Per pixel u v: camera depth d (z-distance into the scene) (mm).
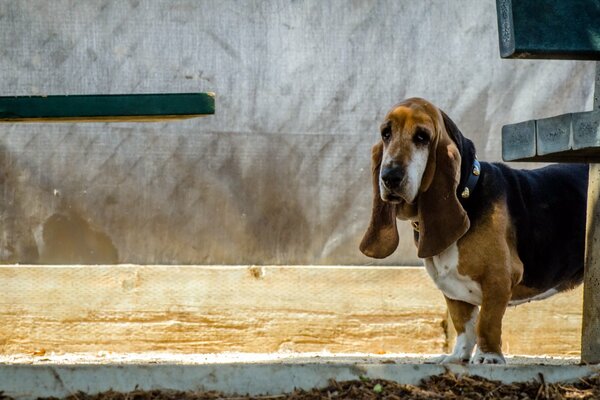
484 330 6195
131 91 9461
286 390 5117
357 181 9648
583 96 9852
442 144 6145
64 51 9430
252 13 9562
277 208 9609
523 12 5637
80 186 9477
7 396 5016
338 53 9641
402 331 9344
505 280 6203
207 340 9234
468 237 6199
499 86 9766
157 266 9281
